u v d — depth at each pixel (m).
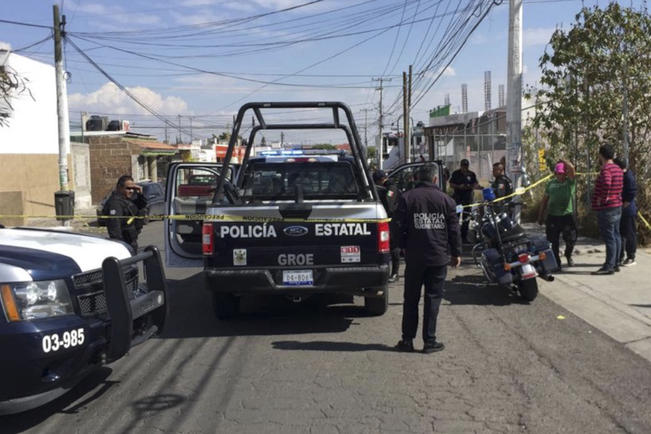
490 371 5.07
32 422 4.22
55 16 20.38
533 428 4.00
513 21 10.84
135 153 34.62
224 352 5.73
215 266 6.09
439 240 5.52
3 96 16.25
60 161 20.81
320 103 6.48
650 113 10.72
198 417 4.25
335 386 4.80
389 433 3.96
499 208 7.71
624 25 10.48
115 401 4.57
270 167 7.64
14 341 3.72
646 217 10.43
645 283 7.77
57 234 5.25
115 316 4.20
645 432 3.92
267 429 4.04
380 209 6.09
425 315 5.60
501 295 7.73
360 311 7.19
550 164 12.34
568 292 7.60
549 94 11.32
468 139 31.31
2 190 21.42
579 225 11.70
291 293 6.08
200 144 57.78
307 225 6.05
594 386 4.70
